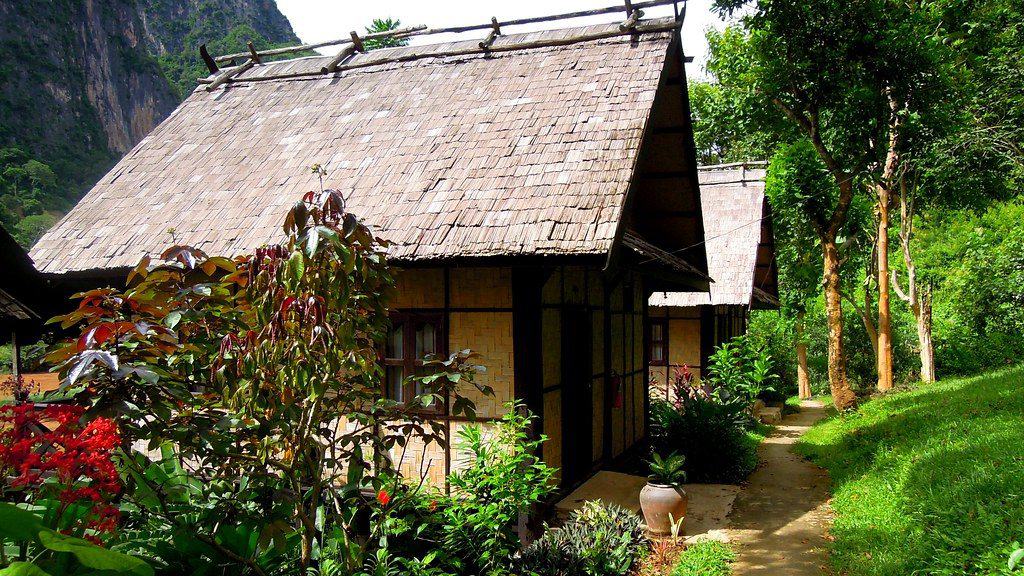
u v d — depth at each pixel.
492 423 7.82
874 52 13.23
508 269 7.88
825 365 23.95
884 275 18.27
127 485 4.24
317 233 3.92
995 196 17.28
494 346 7.89
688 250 12.44
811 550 7.25
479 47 10.76
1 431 3.29
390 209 8.12
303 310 3.99
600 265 6.99
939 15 14.23
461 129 9.22
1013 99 14.25
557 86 9.48
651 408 13.62
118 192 10.09
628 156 7.87
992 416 9.49
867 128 14.49
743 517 8.62
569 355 9.28
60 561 3.32
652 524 7.78
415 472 8.01
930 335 18.55
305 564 4.41
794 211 17.12
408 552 6.47
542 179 7.89
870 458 10.12
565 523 7.54
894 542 6.46
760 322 23.66
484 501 6.65
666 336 18.44
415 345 8.21
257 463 4.37
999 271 18.09
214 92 12.06
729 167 19.97
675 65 9.73
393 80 10.92
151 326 4.02
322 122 10.39
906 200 18.95
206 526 4.56
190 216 9.13
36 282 6.13
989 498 6.30
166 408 4.01
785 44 13.79
